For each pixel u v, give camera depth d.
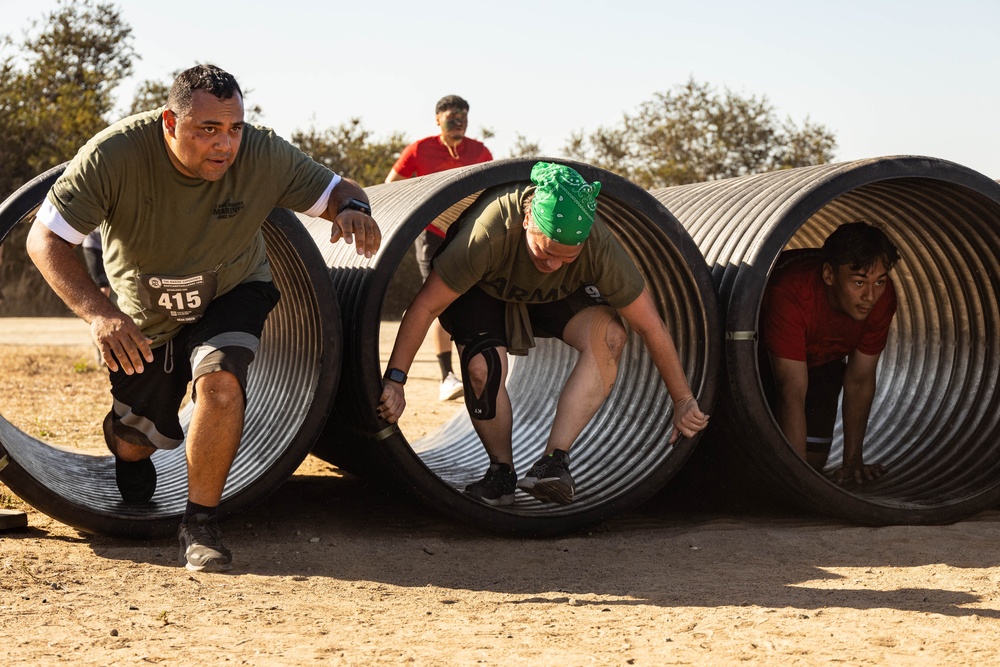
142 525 4.07
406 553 4.16
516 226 4.10
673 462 4.58
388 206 4.77
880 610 3.28
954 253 5.32
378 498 5.29
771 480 4.66
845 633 3.01
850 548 4.21
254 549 4.14
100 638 2.88
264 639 2.91
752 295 4.44
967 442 5.18
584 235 3.88
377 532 4.54
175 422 4.16
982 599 3.42
